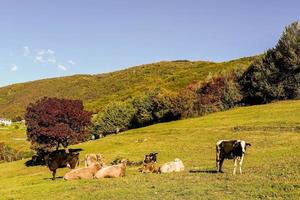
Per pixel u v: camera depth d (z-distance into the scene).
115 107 124.75
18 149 131.38
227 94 108.56
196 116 109.62
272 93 100.06
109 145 75.75
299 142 52.91
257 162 39.50
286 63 99.56
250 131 66.62
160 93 116.00
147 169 37.66
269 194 23.06
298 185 24.39
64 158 38.62
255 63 108.56
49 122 71.56
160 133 79.06
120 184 30.31
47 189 31.61
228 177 29.50
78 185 31.80
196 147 60.03
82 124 73.94
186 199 23.47
